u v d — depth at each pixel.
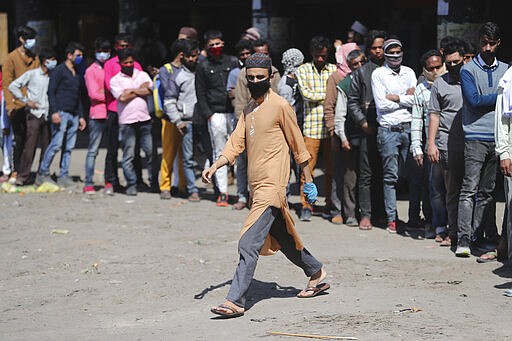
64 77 28.50
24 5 39.88
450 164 19.77
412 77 21.80
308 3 49.22
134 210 25.88
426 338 13.23
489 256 18.95
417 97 20.77
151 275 18.45
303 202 24.05
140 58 38.53
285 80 23.98
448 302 15.54
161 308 15.94
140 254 20.36
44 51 39.72
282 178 15.09
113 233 22.70
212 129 25.66
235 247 20.97
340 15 49.34
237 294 14.80
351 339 13.29
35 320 15.45
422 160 20.89
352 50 22.72
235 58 25.81
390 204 22.16
